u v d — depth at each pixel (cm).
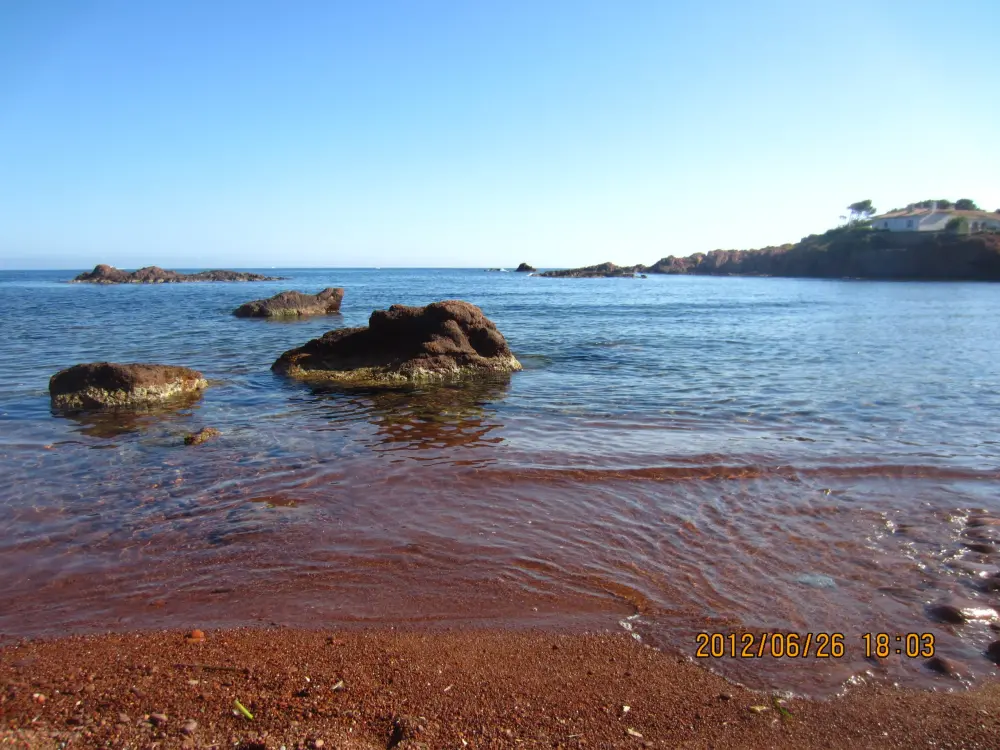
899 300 4672
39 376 1438
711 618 452
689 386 1339
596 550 558
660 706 362
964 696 370
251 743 324
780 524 610
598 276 12006
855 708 361
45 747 320
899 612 457
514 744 329
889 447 866
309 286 8050
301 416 1072
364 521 617
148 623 445
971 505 654
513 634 434
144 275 8888
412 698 364
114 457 823
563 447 867
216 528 600
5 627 438
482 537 583
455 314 1568
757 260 12000
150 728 334
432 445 880
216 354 1841
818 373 1505
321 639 426
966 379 1416
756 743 334
